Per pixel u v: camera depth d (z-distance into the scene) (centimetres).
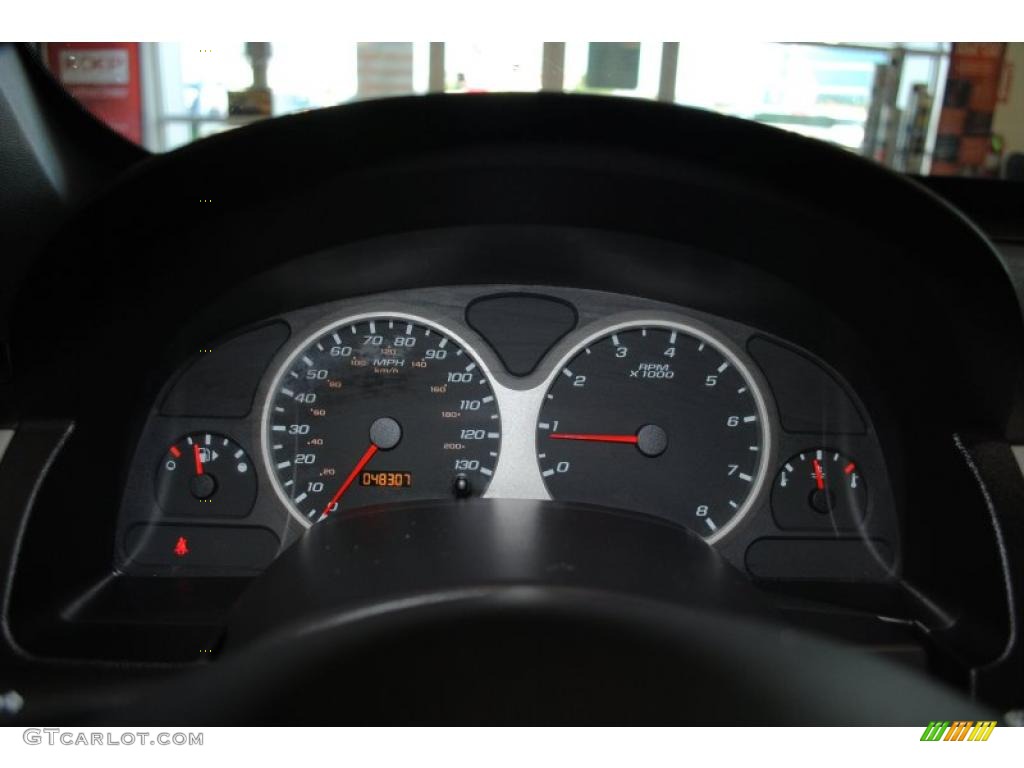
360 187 32
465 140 30
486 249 35
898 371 34
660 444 36
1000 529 29
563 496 35
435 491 35
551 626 19
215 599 32
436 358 36
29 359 30
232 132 28
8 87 32
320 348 36
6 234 33
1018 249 36
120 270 30
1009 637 27
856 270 32
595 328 37
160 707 18
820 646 19
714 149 29
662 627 19
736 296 36
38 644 28
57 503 30
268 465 35
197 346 36
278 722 19
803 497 36
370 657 19
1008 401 31
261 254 34
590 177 32
